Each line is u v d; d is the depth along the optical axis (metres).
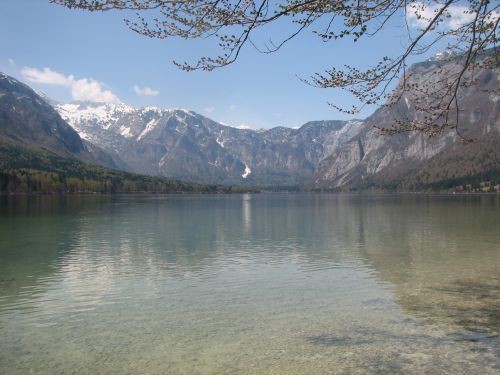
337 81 13.00
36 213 101.50
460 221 81.19
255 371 15.95
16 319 22.80
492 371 15.41
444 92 13.12
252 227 73.69
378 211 119.06
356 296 26.81
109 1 11.48
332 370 15.86
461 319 21.50
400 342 18.47
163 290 29.11
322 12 11.45
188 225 77.31
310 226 75.44
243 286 30.16
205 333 20.30
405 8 11.77
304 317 22.66
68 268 36.84
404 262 38.44
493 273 32.94
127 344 18.92
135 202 176.88
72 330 20.94
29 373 16.03
